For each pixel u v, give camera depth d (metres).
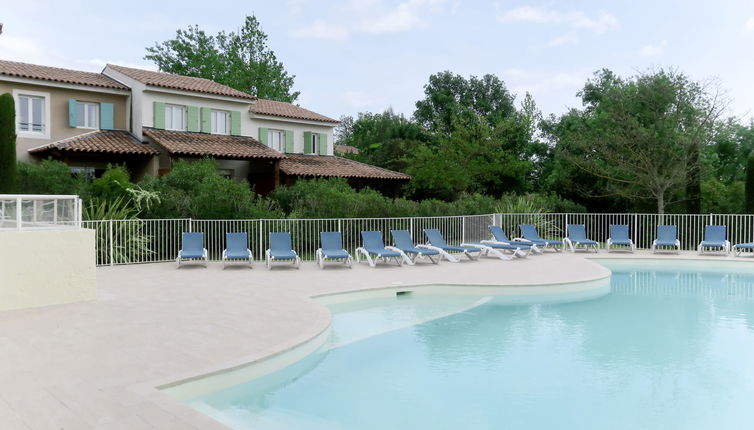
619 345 8.16
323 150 29.22
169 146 20.72
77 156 20.77
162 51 41.28
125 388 5.10
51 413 4.48
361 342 8.20
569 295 12.20
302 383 6.38
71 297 9.38
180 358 6.12
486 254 17.59
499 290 12.12
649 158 23.47
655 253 18.80
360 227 17.45
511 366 7.11
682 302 11.52
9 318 8.12
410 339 8.39
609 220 21.72
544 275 13.37
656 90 24.25
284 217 18.06
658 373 6.86
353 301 11.14
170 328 7.57
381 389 6.21
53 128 20.94
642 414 5.54
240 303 9.48
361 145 46.25
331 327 8.57
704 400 5.94
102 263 14.88
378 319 9.72
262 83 44.19
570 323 9.54
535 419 5.39
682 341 8.39
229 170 25.14
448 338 8.48
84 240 9.50
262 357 6.22
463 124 35.16
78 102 21.70
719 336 8.70
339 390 6.15
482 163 31.20
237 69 42.38
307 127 28.50
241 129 25.67
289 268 14.46
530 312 10.42
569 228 19.84
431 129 45.00
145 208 16.42
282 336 7.17
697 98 24.00
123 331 7.37
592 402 5.87
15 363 5.88
